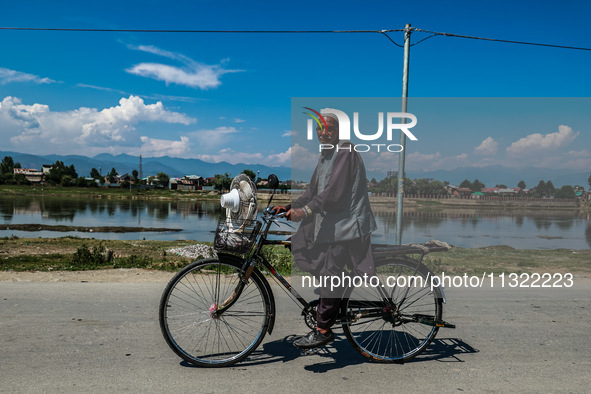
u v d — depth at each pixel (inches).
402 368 118.4
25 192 5600.4
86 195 5556.1
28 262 349.4
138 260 340.5
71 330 143.9
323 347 133.3
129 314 163.9
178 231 1584.6
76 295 194.1
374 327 138.1
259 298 123.6
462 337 143.6
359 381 109.4
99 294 197.0
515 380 111.2
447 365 120.7
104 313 164.9
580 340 141.8
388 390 104.6
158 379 107.7
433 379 111.4
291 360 122.6
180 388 103.0
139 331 144.2
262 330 122.0
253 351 123.4
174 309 125.6
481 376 113.5
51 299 185.5
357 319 121.0
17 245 676.1
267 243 118.8
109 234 1392.7
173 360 120.2
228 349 123.1
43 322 152.1
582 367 120.0
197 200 5305.1
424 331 138.7
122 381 106.0
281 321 157.9
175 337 126.6
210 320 129.1
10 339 134.2
